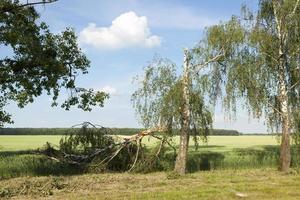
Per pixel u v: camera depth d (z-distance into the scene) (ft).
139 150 106.01
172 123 100.27
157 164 106.42
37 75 112.06
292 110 106.73
